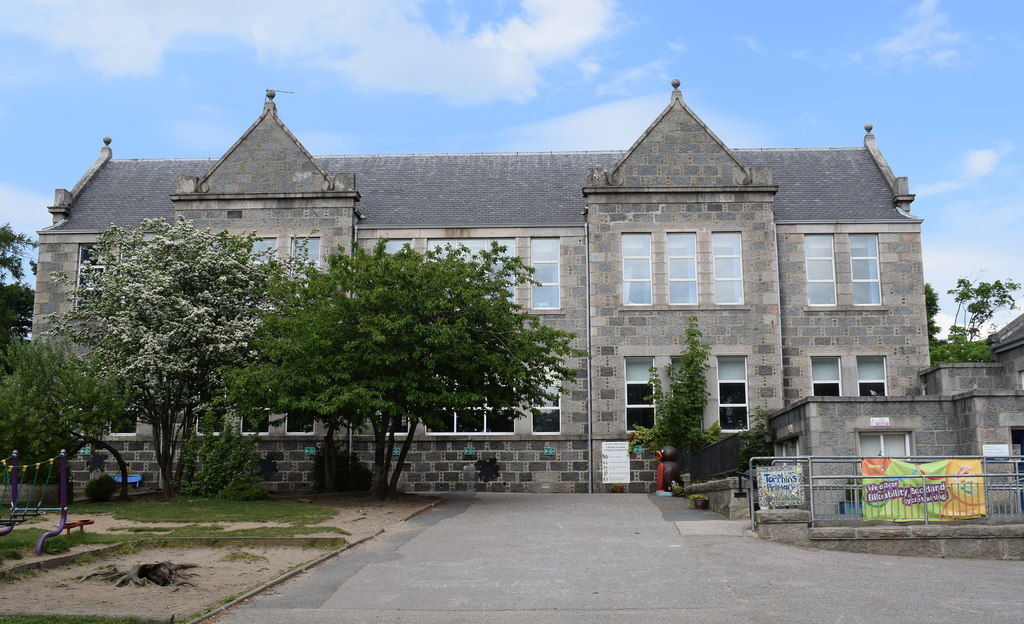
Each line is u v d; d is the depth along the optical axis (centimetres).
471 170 3591
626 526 1886
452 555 1544
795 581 1305
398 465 2533
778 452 2830
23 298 4597
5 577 1278
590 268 3127
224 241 2769
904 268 3194
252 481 2531
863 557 1548
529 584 1292
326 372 2369
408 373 2339
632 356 3086
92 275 2725
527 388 2523
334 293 2417
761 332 3069
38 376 2383
